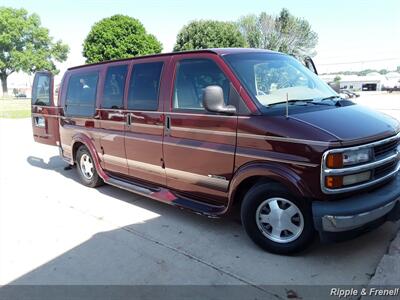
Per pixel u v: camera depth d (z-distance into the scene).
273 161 3.56
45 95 7.36
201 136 4.23
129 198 5.81
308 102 4.00
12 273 3.66
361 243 3.94
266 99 3.88
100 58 32.53
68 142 6.72
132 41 32.75
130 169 5.43
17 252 4.09
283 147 3.49
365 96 37.44
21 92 91.19
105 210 5.30
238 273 3.50
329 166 3.25
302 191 3.38
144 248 4.08
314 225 3.41
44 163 8.64
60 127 6.93
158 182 5.04
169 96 4.61
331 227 3.30
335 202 3.36
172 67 4.63
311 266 3.56
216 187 4.19
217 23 30.95
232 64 4.08
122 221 4.87
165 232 4.47
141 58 5.12
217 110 3.83
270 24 50.16
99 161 6.03
